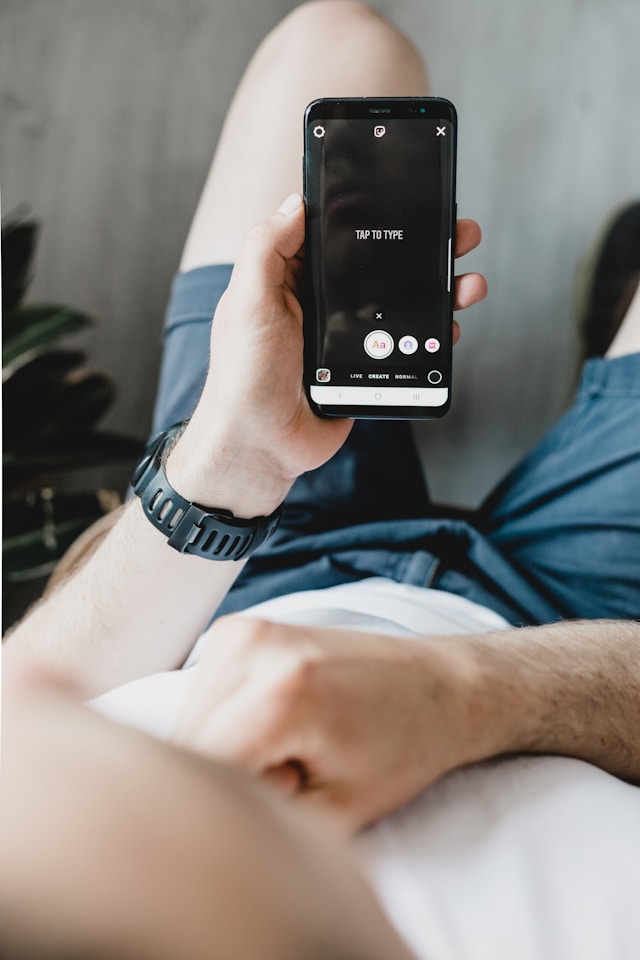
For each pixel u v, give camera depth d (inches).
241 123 39.3
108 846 5.1
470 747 16.5
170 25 67.8
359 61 37.9
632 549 33.2
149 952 4.7
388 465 37.9
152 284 69.8
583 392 37.9
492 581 32.5
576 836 16.0
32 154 66.1
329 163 23.0
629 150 66.9
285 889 5.6
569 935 14.1
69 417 55.4
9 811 5.2
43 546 53.2
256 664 14.6
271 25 70.2
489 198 68.7
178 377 37.1
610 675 20.3
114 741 6.3
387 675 15.6
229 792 6.2
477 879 14.7
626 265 58.5
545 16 67.1
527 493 37.2
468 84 68.4
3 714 6.4
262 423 22.5
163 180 69.1
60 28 65.8
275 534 35.4
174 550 25.3
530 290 68.3
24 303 66.7
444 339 23.2
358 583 31.0
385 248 23.0
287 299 22.3
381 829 15.5
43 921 4.6
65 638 26.6
